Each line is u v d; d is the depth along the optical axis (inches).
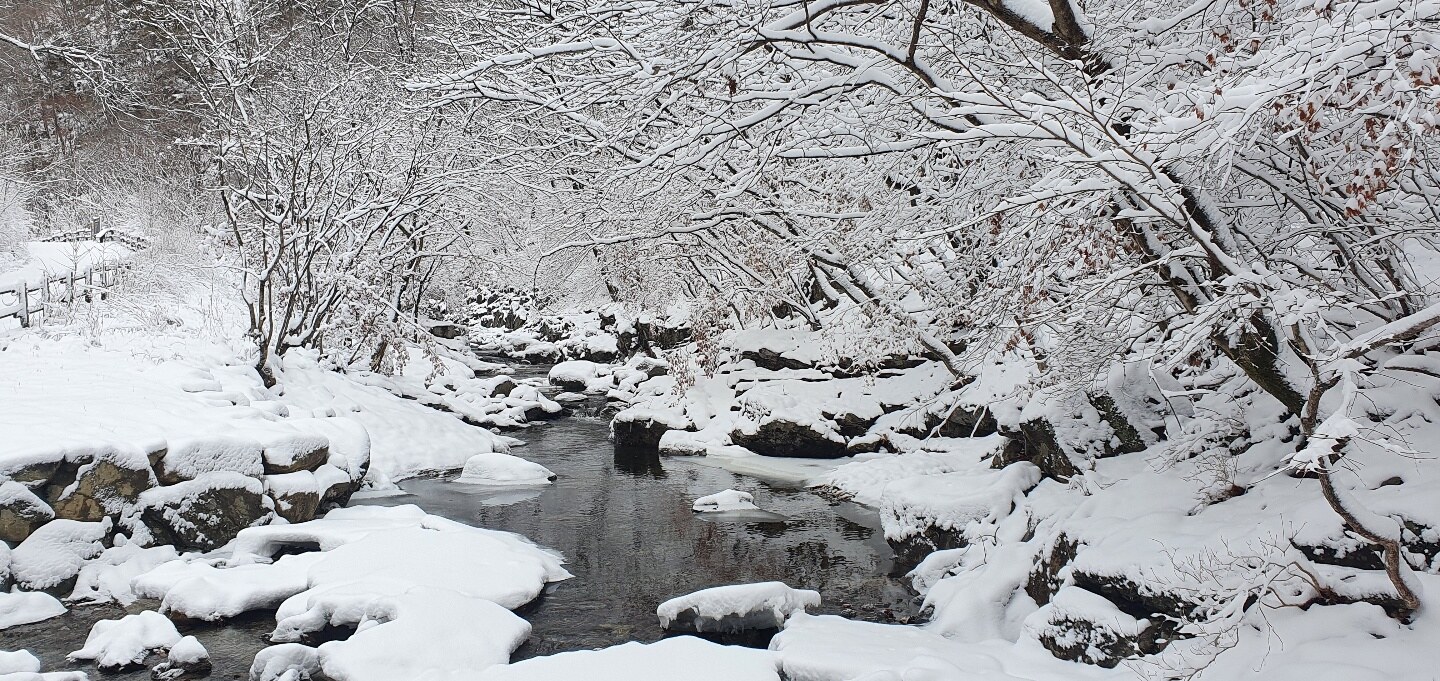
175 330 645.9
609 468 621.3
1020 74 332.2
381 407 645.3
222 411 470.0
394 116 694.5
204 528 390.6
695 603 319.3
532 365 1258.6
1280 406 308.5
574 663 270.7
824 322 703.7
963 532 384.5
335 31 720.3
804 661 261.9
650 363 951.6
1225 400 332.8
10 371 494.3
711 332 763.4
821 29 313.1
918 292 512.7
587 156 418.9
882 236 409.4
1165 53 262.5
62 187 1286.9
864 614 342.3
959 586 330.6
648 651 278.1
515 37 415.8
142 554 369.7
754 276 642.8
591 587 372.8
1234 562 230.4
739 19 304.2
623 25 373.4
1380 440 179.2
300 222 641.0
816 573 393.4
